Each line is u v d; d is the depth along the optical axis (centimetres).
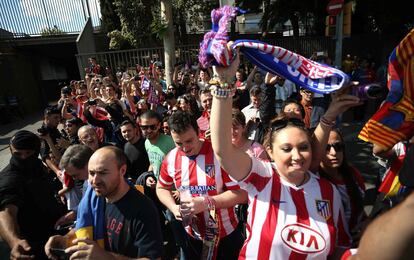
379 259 70
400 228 66
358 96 152
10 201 228
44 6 1450
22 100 1445
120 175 193
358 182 191
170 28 836
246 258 160
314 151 166
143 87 659
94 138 369
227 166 153
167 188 271
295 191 157
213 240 244
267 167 166
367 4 1628
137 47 1527
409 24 1590
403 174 98
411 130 144
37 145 251
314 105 404
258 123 373
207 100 416
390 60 147
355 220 174
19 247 212
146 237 186
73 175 266
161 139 346
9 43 1421
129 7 1480
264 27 1844
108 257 176
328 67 146
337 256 150
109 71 1077
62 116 607
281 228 151
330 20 679
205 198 221
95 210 198
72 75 1798
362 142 642
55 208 262
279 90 614
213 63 139
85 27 1415
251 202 165
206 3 1703
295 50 1552
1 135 1061
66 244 195
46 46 1499
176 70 863
